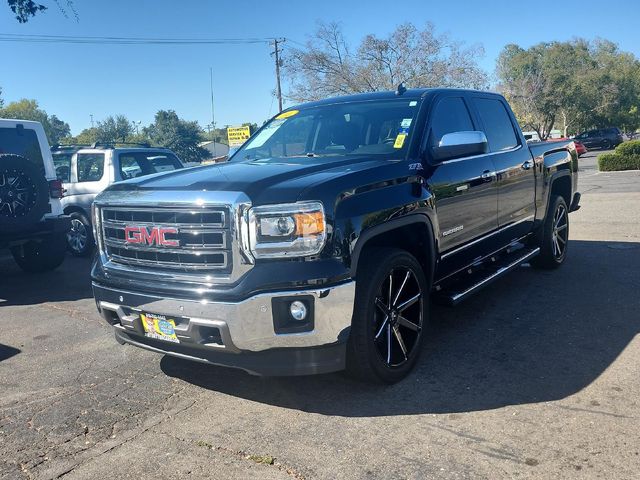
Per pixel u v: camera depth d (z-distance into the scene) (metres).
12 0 13.02
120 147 9.96
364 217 3.51
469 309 5.48
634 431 3.16
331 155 4.53
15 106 78.12
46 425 3.52
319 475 2.87
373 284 3.60
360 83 35.62
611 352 4.29
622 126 64.75
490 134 5.49
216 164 4.56
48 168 7.98
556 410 3.43
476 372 4.04
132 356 4.66
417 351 4.07
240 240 3.31
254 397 3.80
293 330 3.30
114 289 3.79
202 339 3.46
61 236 8.22
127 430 3.42
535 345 4.50
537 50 60.38
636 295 5.68
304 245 3.28
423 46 35.53
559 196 6.89
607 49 70.31
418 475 2.83
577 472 2.80
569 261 7.32
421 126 4.45
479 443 3.11
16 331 5.48
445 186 4.37
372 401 3.66
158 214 3.61
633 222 10.10
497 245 5.43
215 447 3.19
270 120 5.57
